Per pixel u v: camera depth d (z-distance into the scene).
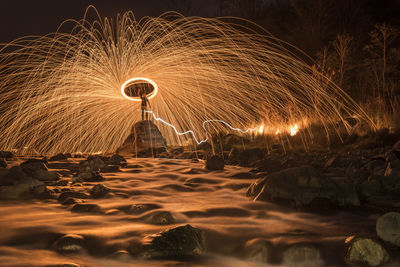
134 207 6.18
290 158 10.97
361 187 7.04
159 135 15.52
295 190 6.52
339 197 6.40
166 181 8.74
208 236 5.00
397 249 4.52
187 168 10.71
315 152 12.59
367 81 18.05
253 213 6.07
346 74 19.27
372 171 8.38
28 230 5.09
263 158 12.17
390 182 7.18
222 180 8.87
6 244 4.68
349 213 6.07
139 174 9.59
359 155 10.80
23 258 4.28
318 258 4.48
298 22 27.52
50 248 4.63
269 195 6.75
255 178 9.12
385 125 13.13
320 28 25.52
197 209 6.20
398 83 16.73
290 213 6.07
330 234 5.04
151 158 13.52
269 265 4.47
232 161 12.38
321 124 15.49
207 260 4.47
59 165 10.53
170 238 4.62
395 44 21.64
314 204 6.38
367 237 4.57
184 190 7.91
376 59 18.41
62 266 4.01
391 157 8.66
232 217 5.85
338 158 10.09
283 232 5.13
